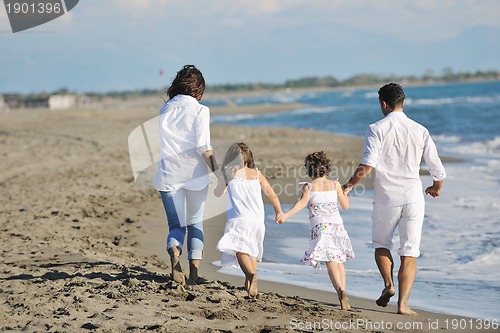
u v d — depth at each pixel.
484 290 18.05
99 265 18.95
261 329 12.90
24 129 107.75
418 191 15.41
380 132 15.35
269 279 19.59
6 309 13.97
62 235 24.30
